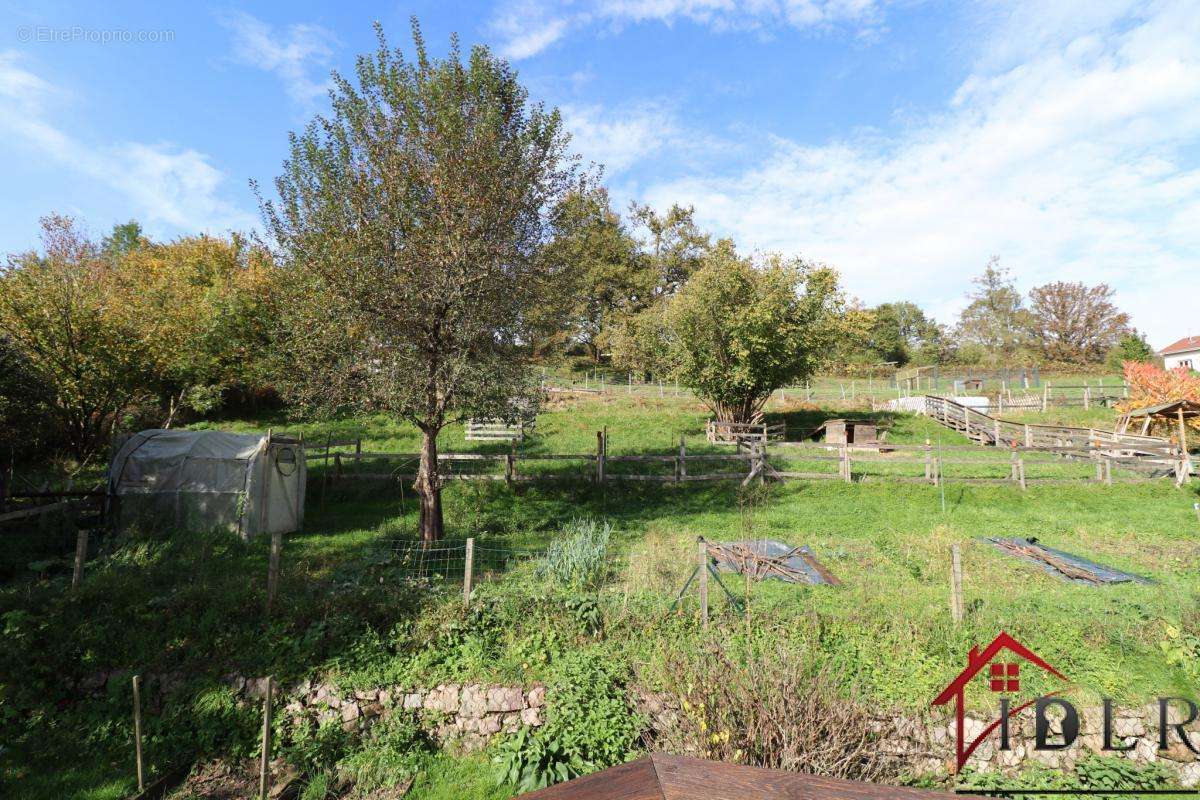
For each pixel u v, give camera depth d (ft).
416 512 53.62
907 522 50.19
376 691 24.76
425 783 22.04
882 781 20.04
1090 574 35.65
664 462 69.05
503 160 39.88
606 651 25.79
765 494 57.72
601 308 189.37
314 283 38.78
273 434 48.55
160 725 23.68
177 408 79.05
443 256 39.19
